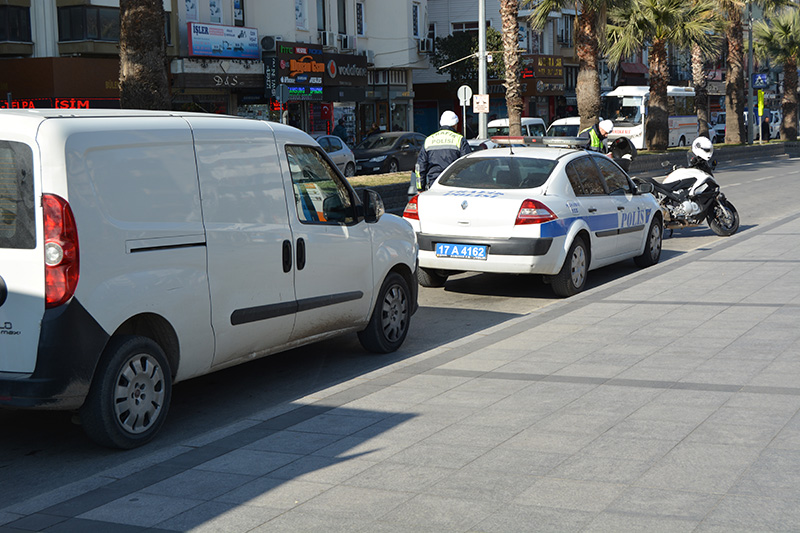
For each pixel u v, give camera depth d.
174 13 34.53
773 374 6.51
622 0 32.88
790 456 4.86
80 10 31.59
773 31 56.59
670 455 4.96
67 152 5.39
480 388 6.55
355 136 45.94
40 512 4.62
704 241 15.59
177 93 34.94
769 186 26.28
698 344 7.53
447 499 4.50
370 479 4.85
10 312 5.43
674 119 55.22
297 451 5.40
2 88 31.62
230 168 6.50
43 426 6.48
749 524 4.04
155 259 5.83
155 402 5.92
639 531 4.02
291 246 6.96
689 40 39.94
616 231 11.77
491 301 10.95
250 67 37.75
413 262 8.56
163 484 4.96
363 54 44.47
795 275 10.66
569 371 6.89
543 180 10.73
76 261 5.36
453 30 58.97
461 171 11.23
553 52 61.88
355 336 9.19
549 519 4.20
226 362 6.57
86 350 5.41
